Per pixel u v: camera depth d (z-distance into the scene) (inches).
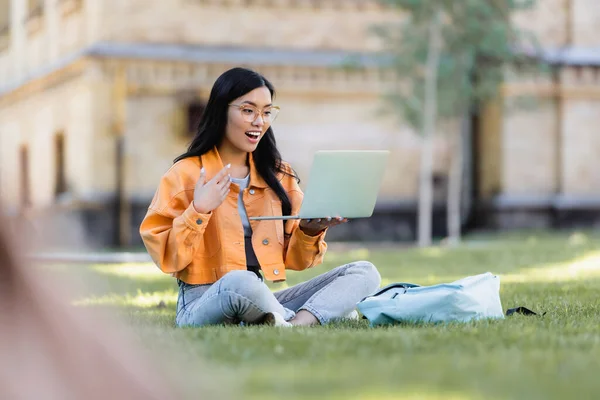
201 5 1095.0
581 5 1160.2
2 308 48.3
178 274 261.7
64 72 1123.3
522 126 1154.0
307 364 166.9
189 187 260.7
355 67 1026.1
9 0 1330.0
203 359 172.4
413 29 984.3
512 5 1000.9
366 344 196.2
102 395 48.9
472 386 135.9
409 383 139.7
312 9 1125.7
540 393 129.9
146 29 1083.3
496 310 267.4
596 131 1167.0
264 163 269.6
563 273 573.9
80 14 1114.7
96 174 1063.6
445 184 1160.8
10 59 1325.0
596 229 1162.0
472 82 1067.9
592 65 1158.3
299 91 1123.3
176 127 1083.3
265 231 265.7
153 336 211.2
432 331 224.4
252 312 247.0
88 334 49.6
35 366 48.1
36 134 1222.3
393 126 1144.2
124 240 1064.8
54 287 49.9
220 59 1091.9
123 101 1067.3
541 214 1158.3
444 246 949.2
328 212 258.1
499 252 805.9
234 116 261.7
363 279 269.9
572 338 207.0
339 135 1133.7
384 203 1142.3
